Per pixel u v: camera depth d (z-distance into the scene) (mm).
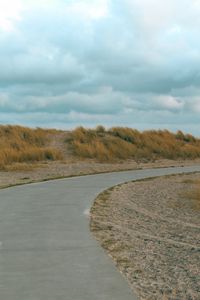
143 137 45062
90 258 8203
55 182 21938
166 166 34688
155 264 8234
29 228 10852
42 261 7977
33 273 7262
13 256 8305
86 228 10992
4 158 31406
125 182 22578
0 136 39969
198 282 7223
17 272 7312
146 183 22828
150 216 13836
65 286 6617
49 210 13508
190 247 9828
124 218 13172
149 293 6566
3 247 8977
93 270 7449
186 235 11188
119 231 11195
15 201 15273
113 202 16047
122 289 6512
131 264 8133
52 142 41156
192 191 19500
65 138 42125
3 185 20719
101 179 23828
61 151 38281
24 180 23234
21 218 12156
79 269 7500
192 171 29969
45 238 9797
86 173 27750
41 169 29438
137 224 12391
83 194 17422
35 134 41781
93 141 40719
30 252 8602
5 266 7660
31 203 14867
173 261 8523
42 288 6527
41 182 21844
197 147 47469
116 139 42188
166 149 43438
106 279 6969
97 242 9516
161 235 11070
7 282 6797
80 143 39781
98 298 6129
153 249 9477
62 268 7551
